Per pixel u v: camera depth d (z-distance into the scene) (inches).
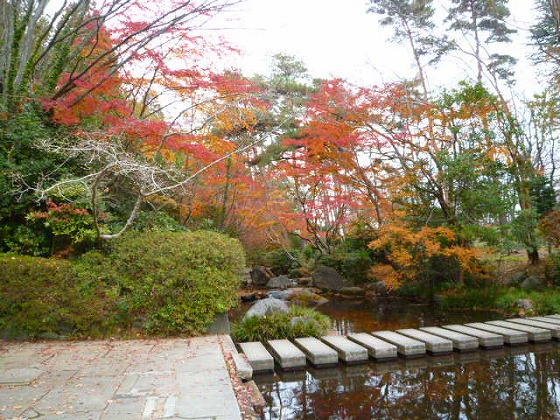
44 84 312.8
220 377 152.8
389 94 428.5
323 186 463.8
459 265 444.1
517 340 269.0
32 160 257.4
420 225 450.3
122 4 262.1
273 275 687.1
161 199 359.9
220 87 307.9
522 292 401.7
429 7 570.6
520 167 435.8
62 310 215.8
